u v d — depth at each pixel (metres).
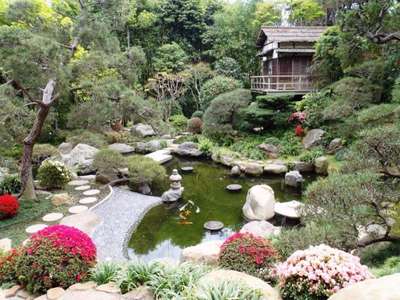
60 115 13.22
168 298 2.84
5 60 6.07
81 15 7.71
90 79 8.57
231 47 19.73
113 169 9.77
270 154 12.20
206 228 7.30
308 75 14.69
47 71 6.48
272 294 2.96
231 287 2.73
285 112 13.48
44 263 3.50
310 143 11.95
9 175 8.42
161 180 9.80
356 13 6.88
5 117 6.25
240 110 13.95
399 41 7.26
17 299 3.46
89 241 3.91
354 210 4.01
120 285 3.22
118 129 16.86
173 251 6.35
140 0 20.36
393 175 4.49
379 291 2.24
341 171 4.88
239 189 9.84
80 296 3.13
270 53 16.38
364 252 4.50
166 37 20.95
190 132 16.81
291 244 4.30
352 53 8.05
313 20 21.23
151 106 8.64
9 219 6.75
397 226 4.34
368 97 9.41
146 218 7.84
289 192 9.60
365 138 4.59
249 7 20.16
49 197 8.17
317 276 2.88
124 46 20.19
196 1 21.06
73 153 11.43
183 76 18.45
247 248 3.83
